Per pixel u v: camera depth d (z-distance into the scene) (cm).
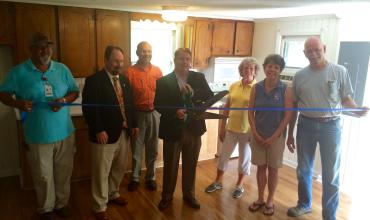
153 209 278
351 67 316
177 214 271
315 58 237
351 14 307
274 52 407
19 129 295
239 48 437
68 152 247
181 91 250
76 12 319
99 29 334
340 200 306
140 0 261
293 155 386
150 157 314
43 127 224
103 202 254
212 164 391
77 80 347
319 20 346
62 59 321
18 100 215
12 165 347
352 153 324
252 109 257
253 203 285
